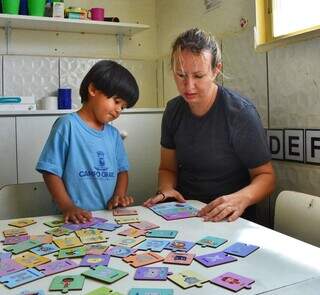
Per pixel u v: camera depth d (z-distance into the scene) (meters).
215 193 1.34
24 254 0.73
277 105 1.47
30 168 1.82
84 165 1.23
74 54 2.33
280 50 1.44
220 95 1.30
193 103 1.25
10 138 1.78
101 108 1.24
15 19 1.98
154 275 0.61
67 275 0.62
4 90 2.15
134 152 1.98
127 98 1.26
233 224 0.91
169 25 2.36
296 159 1.39
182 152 1.36
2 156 1.77
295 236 1.06
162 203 1.15
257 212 1.54
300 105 1.36
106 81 1.21
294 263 0.66
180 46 1.17
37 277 0.62
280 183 1.47
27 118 1.81
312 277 0.60
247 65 1.62
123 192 1.25
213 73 1.22
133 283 0.59
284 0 1.46
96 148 1.25
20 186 1.32
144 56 2.51
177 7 2.25
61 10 2.06
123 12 2.45
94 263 0.67
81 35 2.35
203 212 1.00
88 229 0.88
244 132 1.24
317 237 0.98
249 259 0.68
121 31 2.36
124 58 2.46
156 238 0.81
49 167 1.15
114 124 1.92
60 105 2.13
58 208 1.20
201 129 1.30
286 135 1.43
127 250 0.73
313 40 1.29
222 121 1.28
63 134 1.21
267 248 0.73
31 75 2.21
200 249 0.74
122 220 0.96
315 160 1.31
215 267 0.65
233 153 1.29
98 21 2.12
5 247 0.77
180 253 0.71
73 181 1.22
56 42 2.29
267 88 1.52
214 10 1.89
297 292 0.56
